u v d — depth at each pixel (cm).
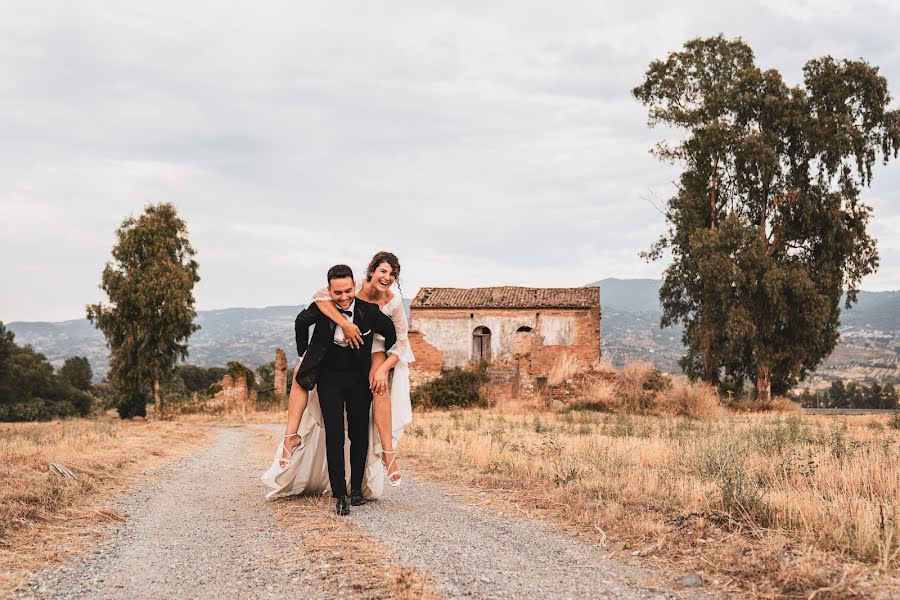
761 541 571
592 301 4594
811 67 4344
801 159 4316
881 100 4234
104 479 993
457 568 505
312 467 782
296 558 528
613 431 1908
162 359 4472
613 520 673
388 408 736
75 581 492
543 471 1021
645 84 4750
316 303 709
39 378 8088
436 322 4669
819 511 638
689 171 4703
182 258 4669
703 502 729
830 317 4272
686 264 4569
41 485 811
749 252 3984
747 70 4400
